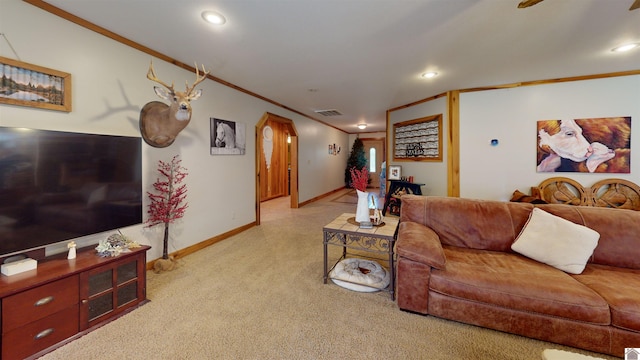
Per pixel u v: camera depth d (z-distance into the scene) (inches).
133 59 95.7
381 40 94.5
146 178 101.7
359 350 60.5
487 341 63.2
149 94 101.7
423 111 181.2
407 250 73.1
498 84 146.7
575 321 58.7
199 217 127.2
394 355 59.0
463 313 68.1
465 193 157.6
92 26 83.0
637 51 103.8
